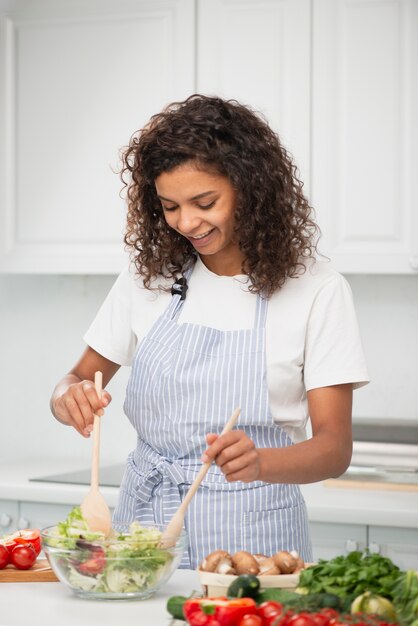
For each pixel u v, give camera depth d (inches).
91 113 121.4
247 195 70.9
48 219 123.5
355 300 127.5
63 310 139.0
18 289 141.1
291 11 114.2
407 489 110.1
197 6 117.3
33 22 123.5
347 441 71.3
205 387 73.9
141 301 79.5
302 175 114.0
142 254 78.7
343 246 113.3
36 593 60.4
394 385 126.5
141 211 77.3
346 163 113.0
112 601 58.4
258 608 50.8
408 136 111.3
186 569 69.5
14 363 141.3
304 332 74.3
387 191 111.8
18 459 137.2
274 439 74.2
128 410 78.3
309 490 110.8
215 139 68.6
